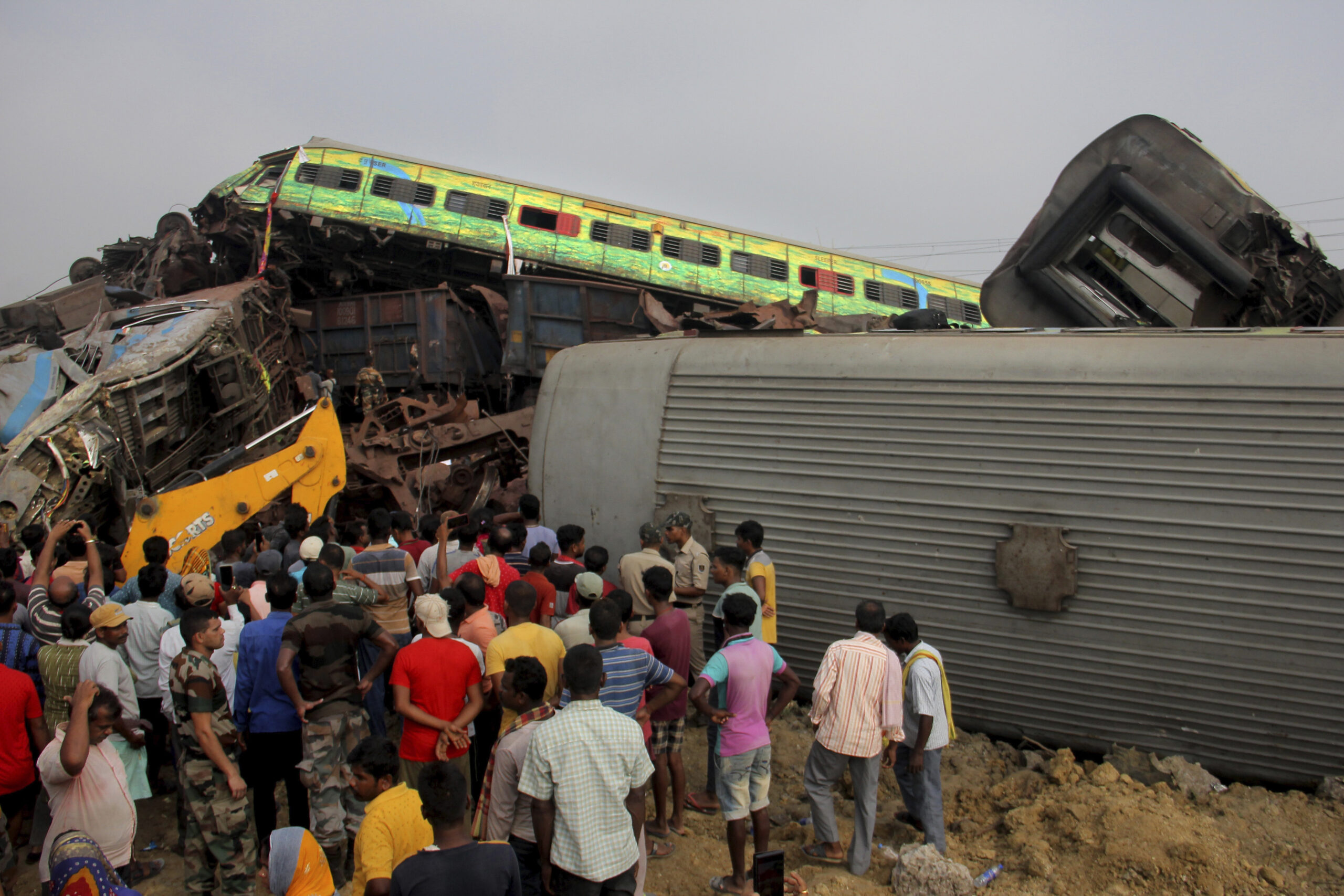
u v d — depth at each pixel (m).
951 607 6.54
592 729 3.69
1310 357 5.65
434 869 3.00
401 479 11.73
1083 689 6.17
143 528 7.62
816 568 6.99
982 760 6.36
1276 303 7.43
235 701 4.93
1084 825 5.14
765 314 9.09
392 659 5.13
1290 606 5.55
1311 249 7.38
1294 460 5.58
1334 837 5.04
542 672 4.09
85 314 14.38
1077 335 6.61
